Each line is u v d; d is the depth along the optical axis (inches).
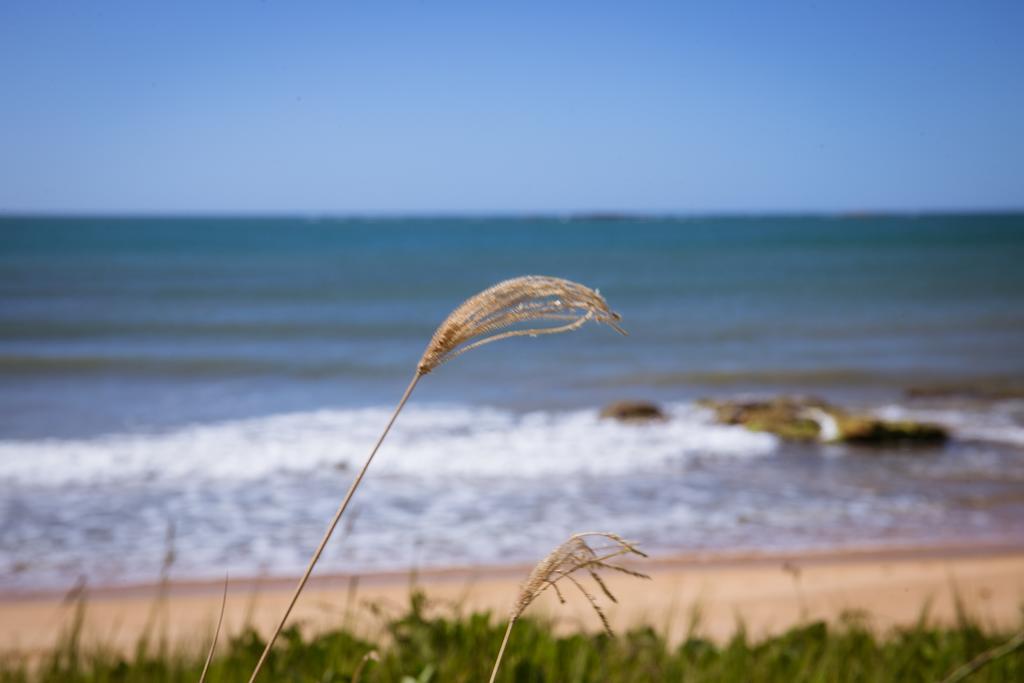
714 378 855.1
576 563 51.8
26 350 991.6
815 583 319.9
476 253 3034.0
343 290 1705.2
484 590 301.9
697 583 316.8
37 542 358.6
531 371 877.2
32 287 1743.4
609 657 137.9
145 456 510.0
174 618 271.1
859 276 1999.3
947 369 901.2
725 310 1391.5
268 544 358.6
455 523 391.9
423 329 1176.2
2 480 456.4
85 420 626.2
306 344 1053.8
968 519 410.0
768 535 382.0
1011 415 678.5
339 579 316.2
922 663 152.6
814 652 156.9
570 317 50.3
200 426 605.3
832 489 462.6
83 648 173.8
